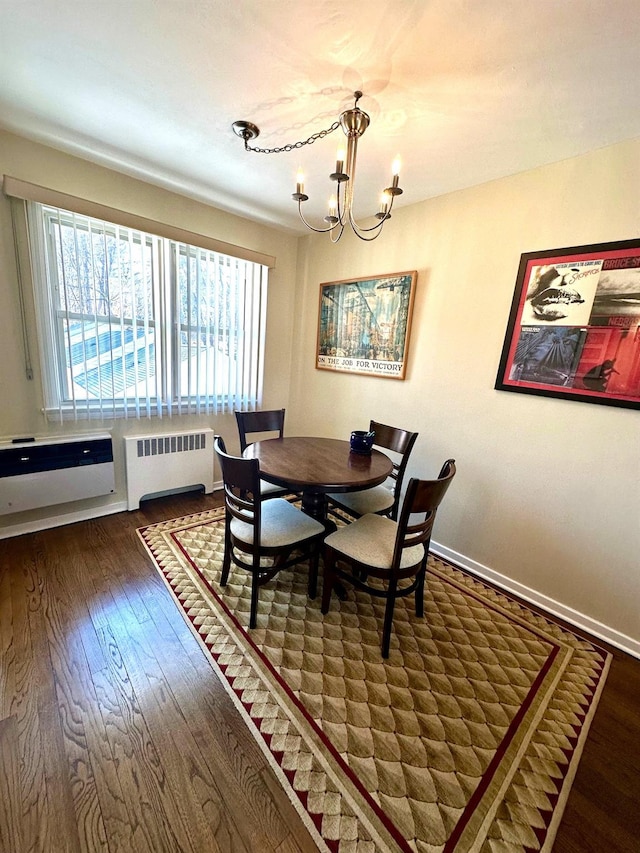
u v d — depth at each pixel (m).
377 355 2.78
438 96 1.44
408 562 1.63
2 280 2.02
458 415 2.34
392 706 1.38
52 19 1.19
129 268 2.42
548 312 1.90
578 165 1.76
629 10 1.01
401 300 2.56
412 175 2.08
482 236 2.13
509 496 2.15
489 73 1.30
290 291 3.43
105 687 1.37
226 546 1.93
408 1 1.06
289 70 1.37
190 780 1.10
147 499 2.99
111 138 1.92
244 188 2.44
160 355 2.68
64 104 1.65
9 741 1.17
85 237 2.22
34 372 2.20
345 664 1.55
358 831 1.00
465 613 1.95
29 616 1.70
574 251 1.79
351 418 3.06
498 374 2.12
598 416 1.79
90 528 2.49
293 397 3.64
